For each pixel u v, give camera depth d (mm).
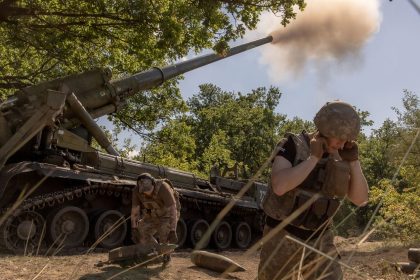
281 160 3182
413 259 7559
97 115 14281
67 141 12922
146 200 7887
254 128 55000
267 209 3324
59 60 19500
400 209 13945
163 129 25531
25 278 6371
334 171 3137
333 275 3041
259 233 18375
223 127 55844
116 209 13727
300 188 3207
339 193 3168
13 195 11648
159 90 24734
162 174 15328
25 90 12203
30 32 18359
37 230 11461
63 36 18625
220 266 7875
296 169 3062
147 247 7395
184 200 15508
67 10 18453
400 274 5148
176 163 27547
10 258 8344
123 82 14891
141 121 24984
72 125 13406
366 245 13773
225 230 16828
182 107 25469
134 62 21156
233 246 17297
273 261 3262
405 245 12992
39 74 22203
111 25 18391
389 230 13688
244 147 54875
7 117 11570
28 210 11250
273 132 55375
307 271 3004
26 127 10805
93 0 17297
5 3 16375
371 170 50812
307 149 3230
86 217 12445
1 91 21203
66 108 12922
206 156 44844
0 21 16891
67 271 7133
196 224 15695
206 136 55656
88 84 13969
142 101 24766
